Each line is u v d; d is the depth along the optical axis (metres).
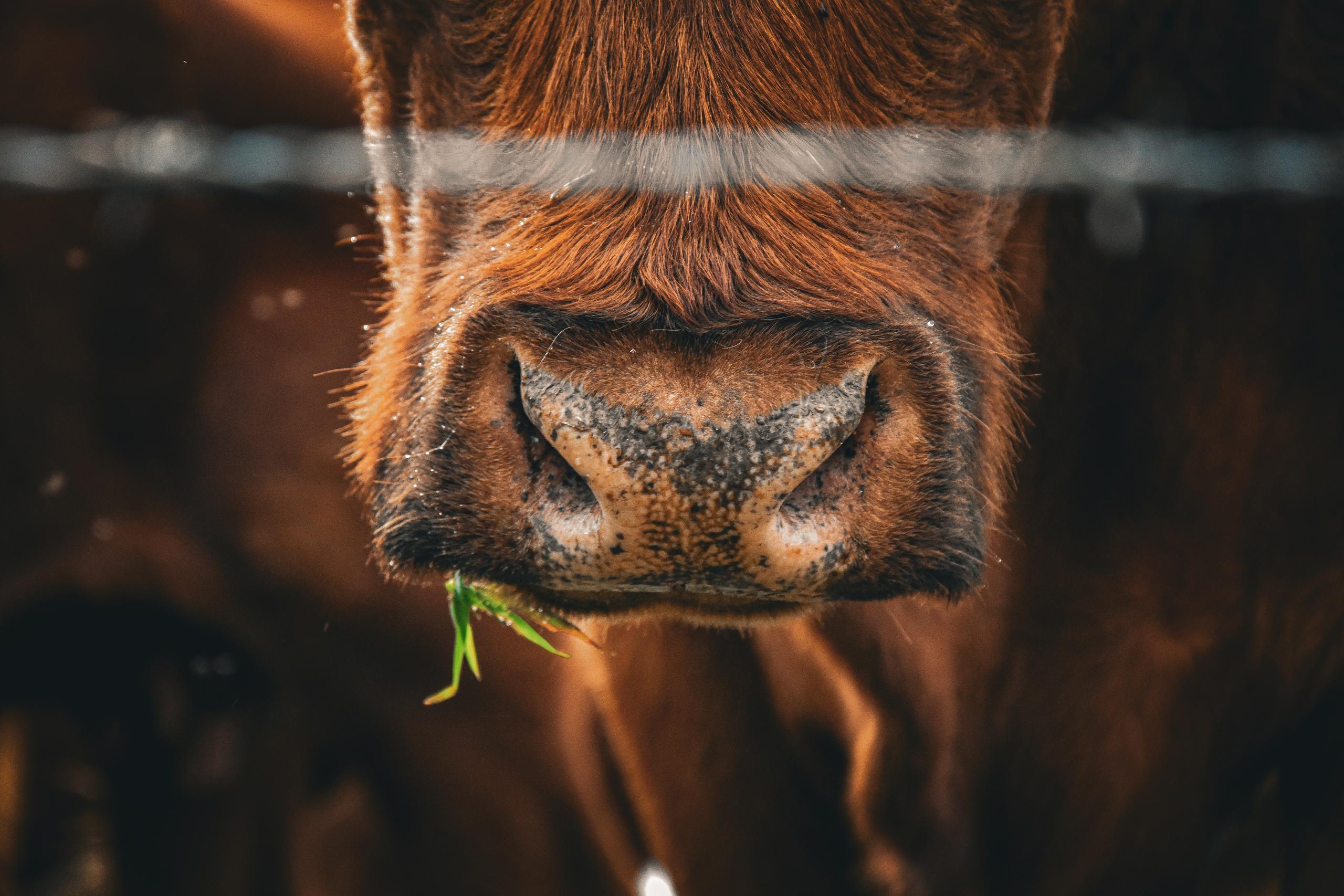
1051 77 3.50
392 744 7.59
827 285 2.70
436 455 2.74
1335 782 4.18
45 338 7.30
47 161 5.93
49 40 7.30
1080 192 3.97
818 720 4.64
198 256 7.38
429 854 7.66
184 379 7.37
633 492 2.55
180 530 7.39
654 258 2.69
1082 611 4.22
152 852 7.48
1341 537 4.03
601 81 2.87
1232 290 3.99
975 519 2.81
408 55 3.49
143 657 7.56
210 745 7.52
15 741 8.17
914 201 3.00
